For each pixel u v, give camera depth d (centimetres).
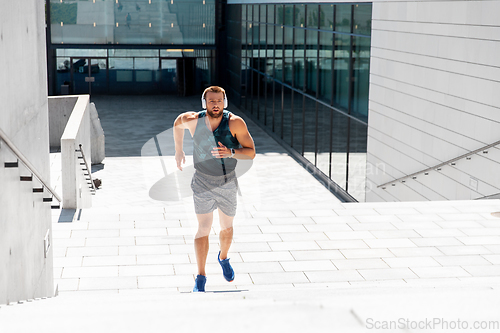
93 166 1658
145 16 3045
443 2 959
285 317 133
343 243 651
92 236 668
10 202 369
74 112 1107
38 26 491
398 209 788
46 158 524
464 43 900
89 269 573
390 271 571
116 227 702
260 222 723
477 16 861
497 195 823
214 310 137
